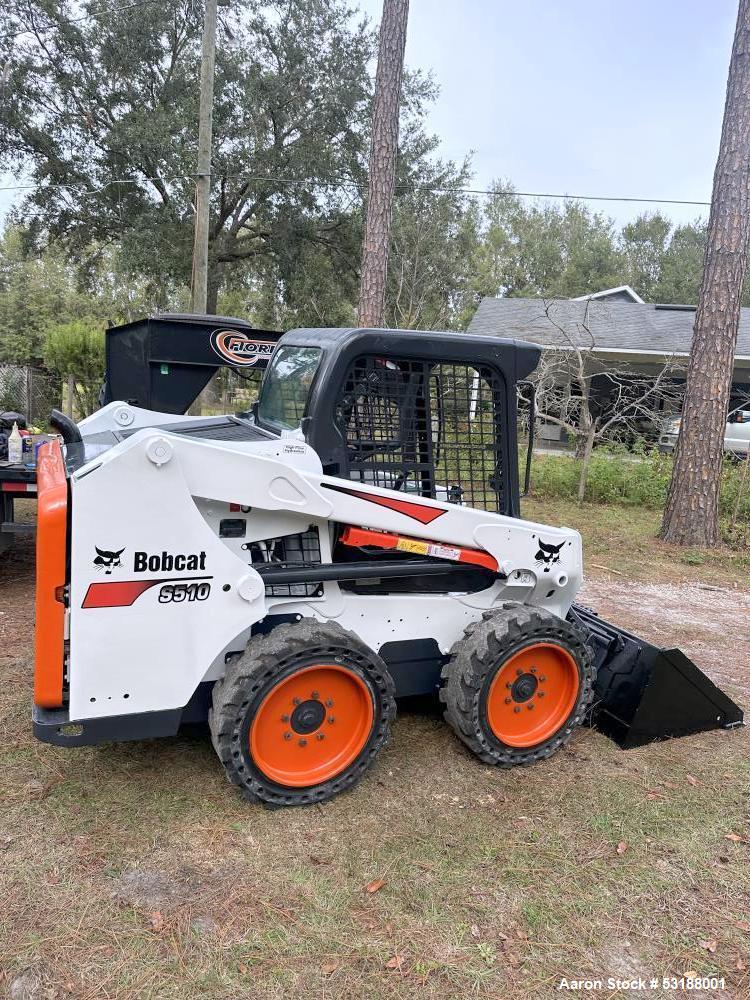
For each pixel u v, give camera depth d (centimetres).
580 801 300
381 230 936
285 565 288
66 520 238
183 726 332
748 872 262
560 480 1091
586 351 1299
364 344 292
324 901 235
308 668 272
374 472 304
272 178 2006
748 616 592
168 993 199
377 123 918
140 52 1962
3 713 344
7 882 235
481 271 4028
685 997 207
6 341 3288
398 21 893
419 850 262
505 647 307
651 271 4641
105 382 643
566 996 205
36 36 1939
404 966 212
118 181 1945
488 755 315
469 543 310
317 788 284
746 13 739
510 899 241
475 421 323
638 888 250
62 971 203
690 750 349
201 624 261
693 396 805
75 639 243
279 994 201
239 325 632
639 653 354
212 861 250
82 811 273
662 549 802
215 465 256
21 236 2212
